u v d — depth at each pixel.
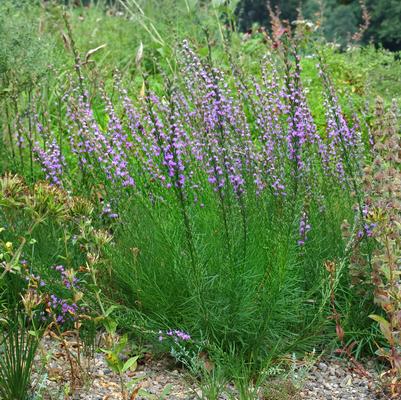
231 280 3.83
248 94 4.68
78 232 4.39
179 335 3.75
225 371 3.68
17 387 3.22
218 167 3.80
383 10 20.75
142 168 4.59
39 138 5.65
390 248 3.62
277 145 4.47
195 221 4.35
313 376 3.83
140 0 10.56
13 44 5.71
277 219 4.10
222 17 10.19
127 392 3.50
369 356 4.11
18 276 3.72
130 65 8.74
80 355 3.80
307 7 20.55
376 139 3.82
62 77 7.01
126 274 4.10
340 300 4.35
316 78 8.05
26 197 3.35
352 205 4.57
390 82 7.67
